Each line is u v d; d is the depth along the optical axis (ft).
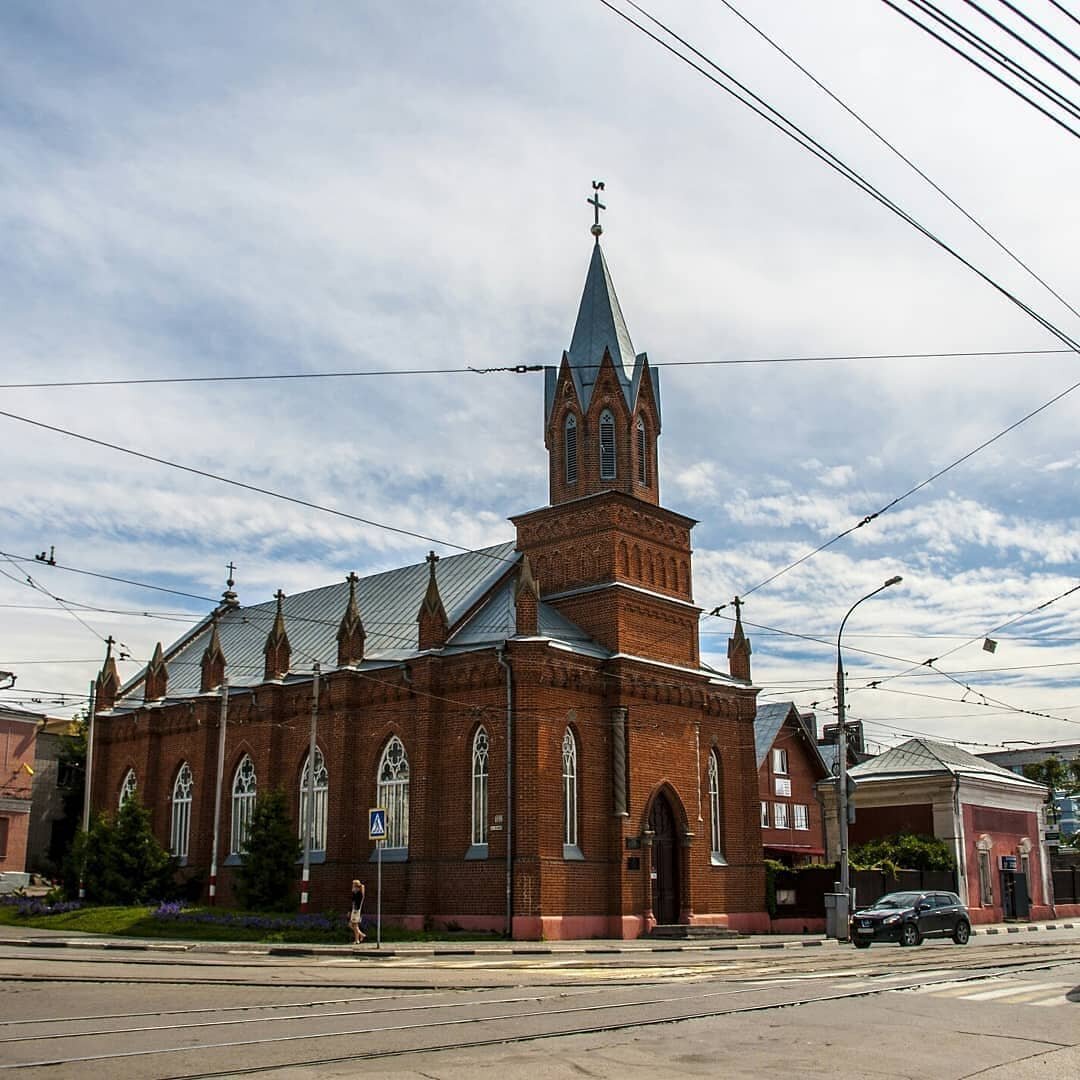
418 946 119.96
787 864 244.01
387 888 152.15
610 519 161.89
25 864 229.25
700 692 167.53
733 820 169.78
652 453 172.35
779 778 262.88
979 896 212.64
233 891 176.55
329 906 155.53
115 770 208.95
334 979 83.97
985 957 109.29
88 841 177.78
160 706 201.16
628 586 159.84
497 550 180.45
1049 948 127.95
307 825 147.84
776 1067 48.34
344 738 161.27
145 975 84.94
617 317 175.52
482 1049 51.96
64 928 148.56
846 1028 58.95
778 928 169.48
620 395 168.45
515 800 142.61
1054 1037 56.70
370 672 162.40
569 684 150.20
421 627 157.69
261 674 195.62
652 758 157.28
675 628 168.25
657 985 80.23
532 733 143.64
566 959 109.91
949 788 213.25
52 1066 47.26
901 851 202.49
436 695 153.69
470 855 146.30
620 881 147.43
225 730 170.40
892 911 133.59
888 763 225.35
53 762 254.27
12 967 92.68
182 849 192.03
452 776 150.51
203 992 74.28
